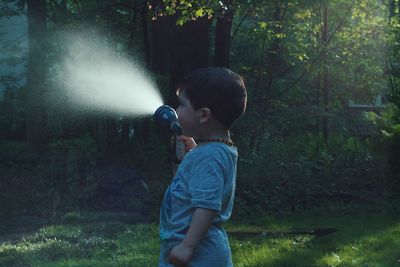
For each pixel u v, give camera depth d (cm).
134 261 671
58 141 1222
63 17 1305
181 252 285
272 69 1420
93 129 1279
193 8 1114
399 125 1216
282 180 1145
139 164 1169
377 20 1521
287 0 1273
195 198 288
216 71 307
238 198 1101
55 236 821
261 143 1308
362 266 666
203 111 303
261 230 896
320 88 1536
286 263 677
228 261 302
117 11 1367
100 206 1065
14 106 1584
